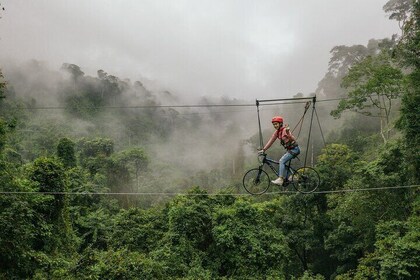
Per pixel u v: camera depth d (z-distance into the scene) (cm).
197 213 2641
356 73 3528
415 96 2381
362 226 2755
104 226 3544
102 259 2045
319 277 2620
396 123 2534
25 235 1720
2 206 1692
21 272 1705
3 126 1995
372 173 2512
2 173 1783
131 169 7350
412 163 2364
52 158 2305
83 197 4103
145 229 2908
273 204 3400
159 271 2103
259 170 1162
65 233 2255
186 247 2469
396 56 2688
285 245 2781
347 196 2827
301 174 1140
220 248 2553
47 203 2112
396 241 2000
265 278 2414
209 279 2303
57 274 1819
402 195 2450
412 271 1912
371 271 2217
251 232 2552
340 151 4009
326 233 3397
